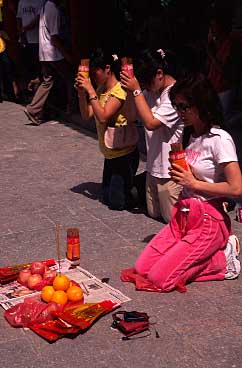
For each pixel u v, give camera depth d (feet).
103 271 15.70
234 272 15.05
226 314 13.62
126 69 17.15
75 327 12.77
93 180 23.32
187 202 14.60
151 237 17.85
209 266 14.94
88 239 17.74
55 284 14.01
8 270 15.30
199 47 27.91
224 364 11.88
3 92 40.47
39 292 14.53
